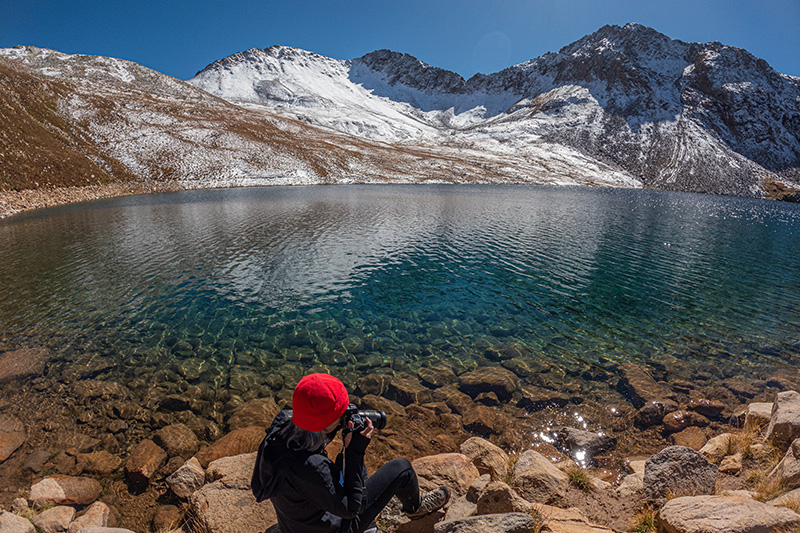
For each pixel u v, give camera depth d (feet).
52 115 284.00
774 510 13.01
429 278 68.49
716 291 63.72
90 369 37.60
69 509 19.10
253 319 50.72
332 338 45.34
